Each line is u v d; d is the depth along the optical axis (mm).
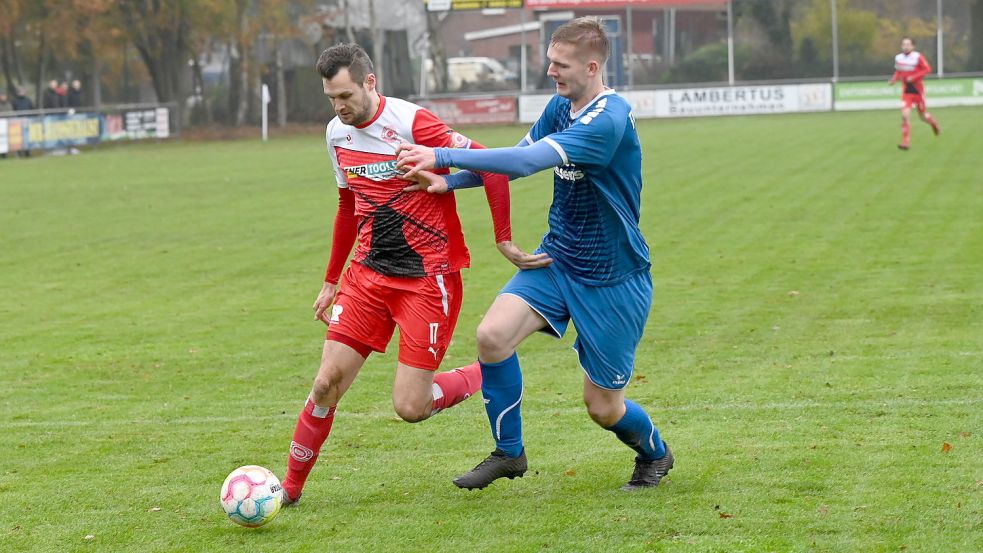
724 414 9898
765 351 12359
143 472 8719
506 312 7484
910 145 36000
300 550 6879
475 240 21594
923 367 11281
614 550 6688
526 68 64938
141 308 16219
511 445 7609
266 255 20828
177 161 44094
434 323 7602
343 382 7691
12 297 17250
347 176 7652
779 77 61188
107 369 12531
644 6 60625
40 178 37562
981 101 56250
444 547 6852
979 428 9094
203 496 8047
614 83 62656
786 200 25266
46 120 50375
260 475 7258
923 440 8820
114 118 55531
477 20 66250
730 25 60812
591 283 7488
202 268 19562
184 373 12281
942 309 14156
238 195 30812
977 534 6789
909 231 20516
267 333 14312
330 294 8344
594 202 7395
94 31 61594
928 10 59625
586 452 8922
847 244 19531
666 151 38469
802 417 9680
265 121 57938
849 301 14953
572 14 63500
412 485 8203
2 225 25531
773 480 7957
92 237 23547
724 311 14648
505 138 47500
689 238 20875
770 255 18844
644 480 7918
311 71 66500
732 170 31719
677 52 62000
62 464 9000
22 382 12000
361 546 6914
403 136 7473
